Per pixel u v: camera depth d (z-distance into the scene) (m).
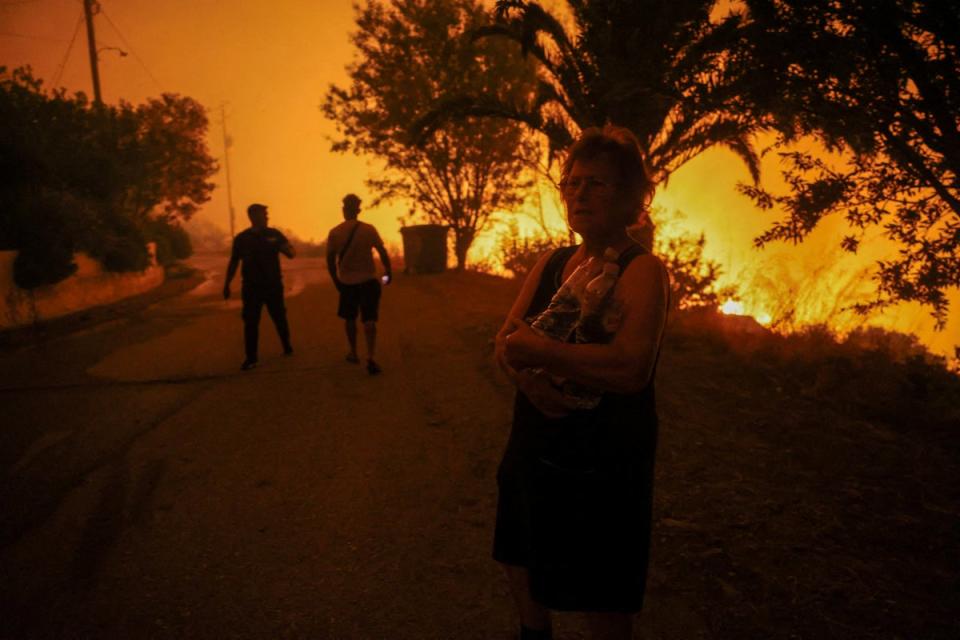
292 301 12.56
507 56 16.05
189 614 2.59
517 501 1.71
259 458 4.30
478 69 16.28
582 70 7.86
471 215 18.06
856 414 4.73
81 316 11.16
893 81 4.14
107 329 9.87
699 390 5.30
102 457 4.37
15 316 10.27
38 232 10.62
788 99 4.52
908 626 2.32
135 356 7.75
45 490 3.84
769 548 2.88
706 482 3.60
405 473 3.99
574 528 1.52
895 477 3.64
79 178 14.17
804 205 5.08
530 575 1.62
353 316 6.70
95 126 15.52
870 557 2.80
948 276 4.95
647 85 5.50
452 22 15.96
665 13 6.74
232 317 10.78
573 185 1.53
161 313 11.62
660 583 2.65
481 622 2.49
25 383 6.48
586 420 1.48
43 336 9.20
